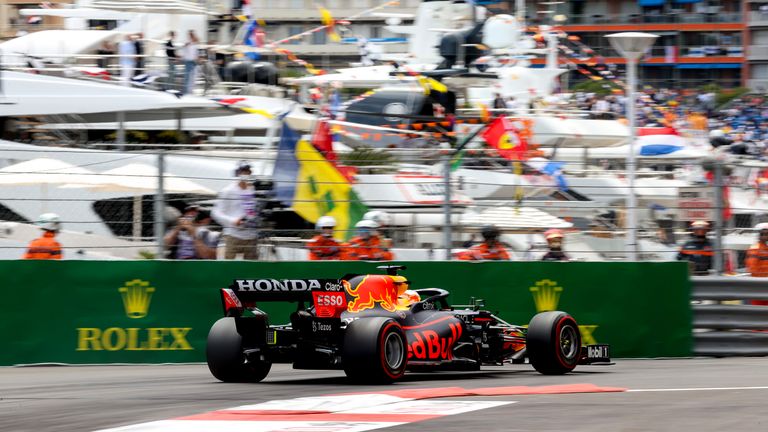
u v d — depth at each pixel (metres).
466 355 36.50
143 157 60.41
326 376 38.62
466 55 78.31
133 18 77.81
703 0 174.25
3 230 53.41
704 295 48.59
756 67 172.38
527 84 79.94
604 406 27.55
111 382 36.88
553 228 50.94
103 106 68.94
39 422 25.97
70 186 52.88
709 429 23.50
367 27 142.88
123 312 45.12
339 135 70.75
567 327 38.06
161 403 29.38
